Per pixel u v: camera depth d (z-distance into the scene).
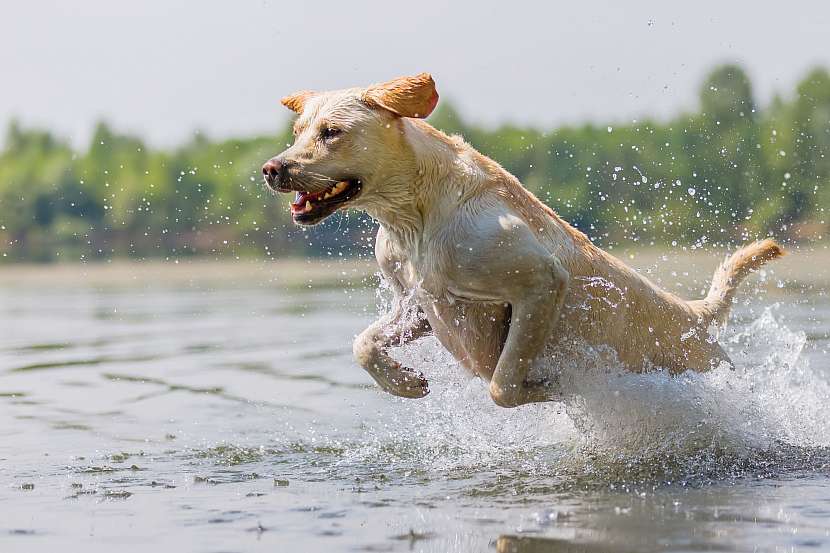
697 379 10.33
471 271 9.02
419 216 9.34
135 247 82.12
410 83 9.04
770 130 42.12
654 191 36.75
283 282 38.09
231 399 12.97
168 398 13.09
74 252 79.69
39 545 6.77
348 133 9.02
